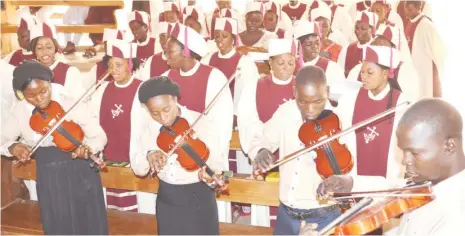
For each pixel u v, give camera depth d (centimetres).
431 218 211
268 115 437
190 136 324
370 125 364
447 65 655
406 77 517
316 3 753
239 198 408
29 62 357
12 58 546
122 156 455
